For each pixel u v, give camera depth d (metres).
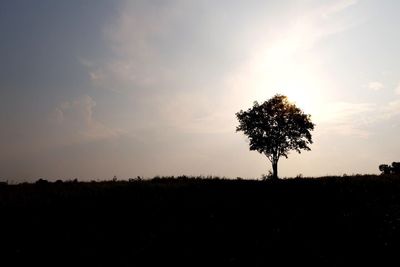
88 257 13.45
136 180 31.23
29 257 13.37
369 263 12.75
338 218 18.20
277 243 14.94
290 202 21.75
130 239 15.39
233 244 14.88
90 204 20.44
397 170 56.62
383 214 18.50
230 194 23.67
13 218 17.45
